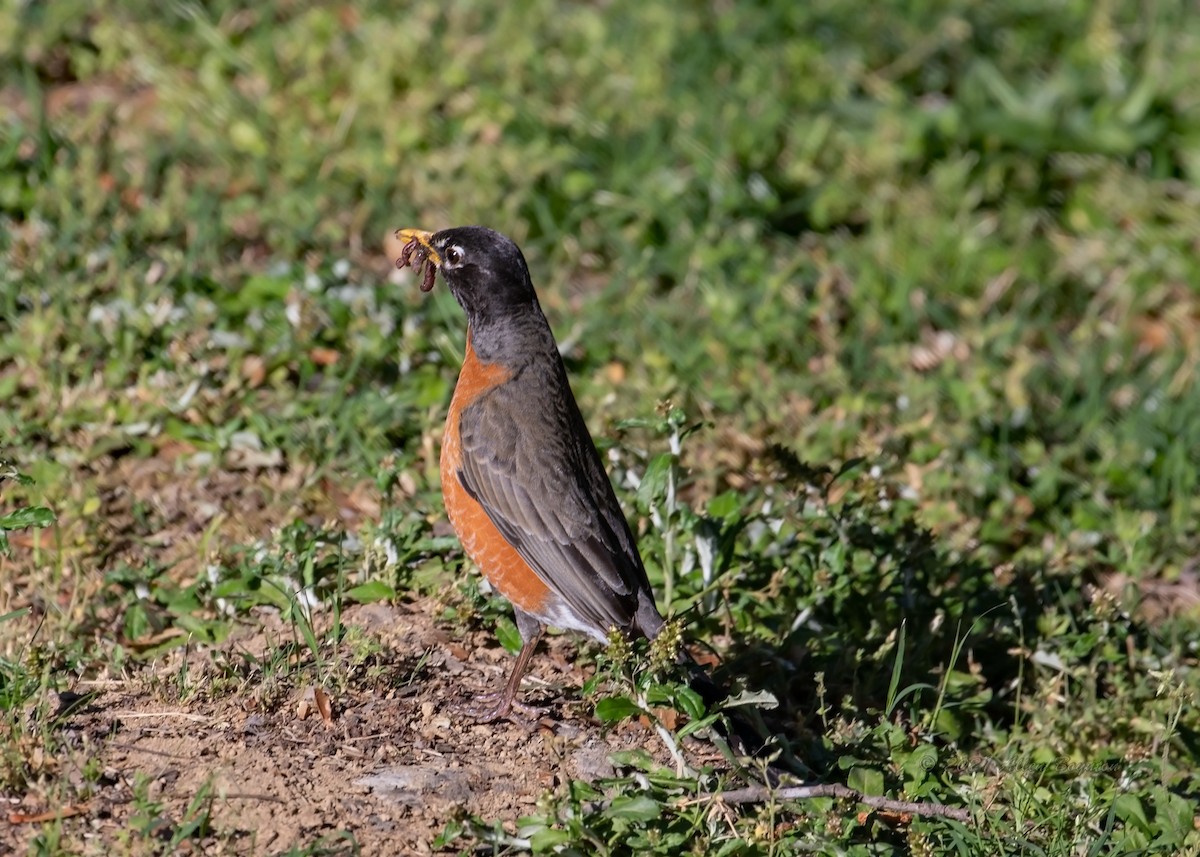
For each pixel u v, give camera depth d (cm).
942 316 1575
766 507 1170
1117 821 895
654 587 1038
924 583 1077
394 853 789
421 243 1012
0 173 1495
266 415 1226
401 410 1235
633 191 1658
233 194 1566
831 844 796
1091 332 1581
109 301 1317
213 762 840
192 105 1670
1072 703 1019
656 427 1000
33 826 775
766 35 2012
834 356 1448
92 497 1097
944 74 2014
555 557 935
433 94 1741
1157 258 1742
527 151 1667
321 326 1334
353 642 944
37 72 1744
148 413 1197
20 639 934
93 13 1852
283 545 987
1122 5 2222
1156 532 1280
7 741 822
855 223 1741
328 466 1180
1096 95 1967
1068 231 1803
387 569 1012
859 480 1159
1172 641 1109
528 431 955
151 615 979
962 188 1783
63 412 1184
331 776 843
